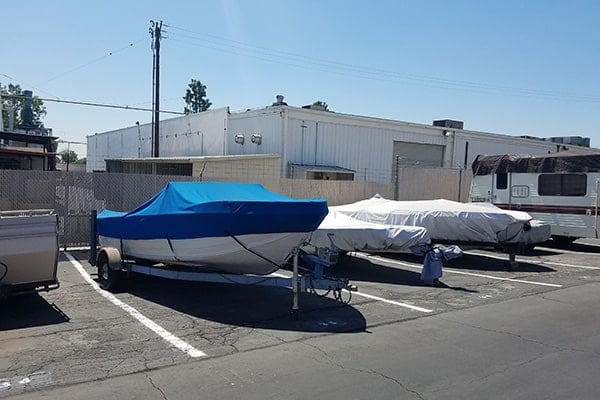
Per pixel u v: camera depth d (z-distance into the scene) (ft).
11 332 21.17
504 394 15.55
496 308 26.81
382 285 32.53
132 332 21.38
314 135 77.87
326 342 20.40
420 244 33.30
